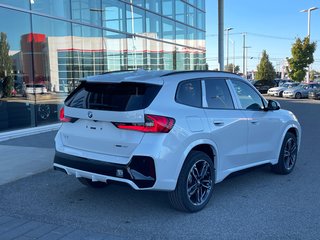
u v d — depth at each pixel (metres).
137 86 4.65
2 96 11.45
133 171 4.39
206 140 4.93
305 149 9.04
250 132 5.79
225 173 5.40
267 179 6.46
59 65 13.91
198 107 5.01
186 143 4.62
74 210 5.02
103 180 4.64
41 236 4.21
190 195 4.81
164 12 20.78
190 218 4.71
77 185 6.11
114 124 4.55
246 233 4.27
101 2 15.84
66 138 5.14
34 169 7.05
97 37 15.71
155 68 19.91
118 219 4.71
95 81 4.93
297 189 5.89
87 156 4.79
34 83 12.74
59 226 4.50
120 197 5.52
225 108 5.46
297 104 26.19
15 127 11.86
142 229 4.39
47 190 5.87
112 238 4.16
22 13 12.28
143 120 4.39
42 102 13.06
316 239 4.11
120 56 17.11
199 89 5.15
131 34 17.81
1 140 10.24
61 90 14.01
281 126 6.52
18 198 5.51
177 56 22.42
